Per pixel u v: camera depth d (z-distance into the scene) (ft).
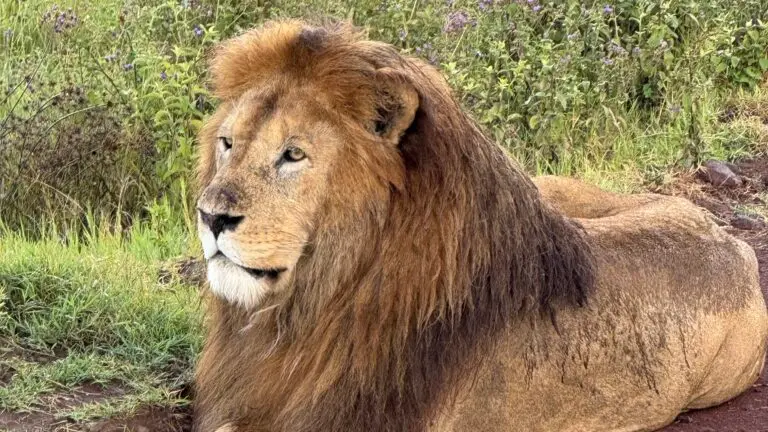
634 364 26.91
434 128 22.07
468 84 48.21
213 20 48.88
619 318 26.71
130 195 42.42
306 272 22.20
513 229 24.04
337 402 23.03
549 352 25.32
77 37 51.52
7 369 28.17
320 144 21.61
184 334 30.91
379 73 21.57
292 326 22.84
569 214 31.68
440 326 23.22
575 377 25.81
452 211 22.52
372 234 22.13
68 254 34.76
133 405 26.94
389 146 22.00
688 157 53.01
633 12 57.47
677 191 50.65
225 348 24.72
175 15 47.73
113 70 46.34
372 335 22.66
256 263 21.34
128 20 51.37
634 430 27.55
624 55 54.65
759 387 32.19
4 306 30.58
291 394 23.48
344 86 21.70
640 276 27.58
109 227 40.16
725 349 29.53
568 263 25.71
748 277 30.60
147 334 30.53
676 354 27.81
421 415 23.49
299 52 22.07
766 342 31.71
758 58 61.52
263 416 24.17
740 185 52.16
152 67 44.68
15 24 55.83
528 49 51.24
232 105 23.22
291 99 21.86
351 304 22.40
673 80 56.49
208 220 21.26
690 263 28.81
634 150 53.36
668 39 56.59
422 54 48.55
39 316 30.55
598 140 52.85
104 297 31.30
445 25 50.44
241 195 21.22
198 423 25.81
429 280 22.67
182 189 41.47
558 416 25.79
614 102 54.44
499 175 23.80
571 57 52.47
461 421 24.22
